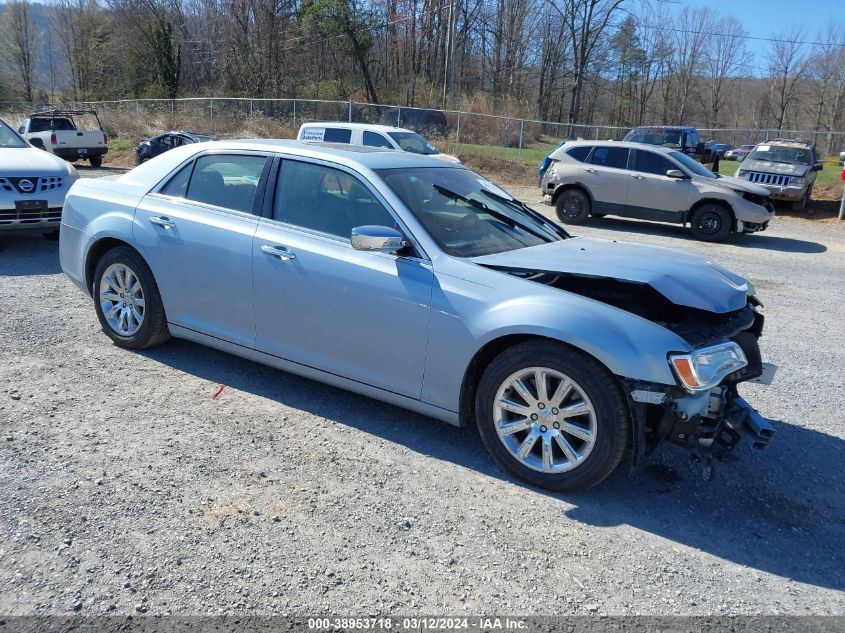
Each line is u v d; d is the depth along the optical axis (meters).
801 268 10.69
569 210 14.70
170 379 4.67
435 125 26.83
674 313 3.90
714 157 25.09
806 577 2.92
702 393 3.24
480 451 3.89
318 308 4.05
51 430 3.84
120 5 55.81
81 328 5.59
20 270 7.48
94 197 5.16
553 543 3.05
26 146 8.95
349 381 4.06
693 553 3.04
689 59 66.12
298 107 28.72
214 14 50.12
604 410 3.23
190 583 2.65
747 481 3.74
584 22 54.09
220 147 4.73
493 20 53.03
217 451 3.71
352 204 4.08
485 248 3.99
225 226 4.44
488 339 3.49
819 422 4.61
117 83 54.00
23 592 2.55
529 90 57.50
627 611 2.64
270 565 2.79
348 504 3.27
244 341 4.46
